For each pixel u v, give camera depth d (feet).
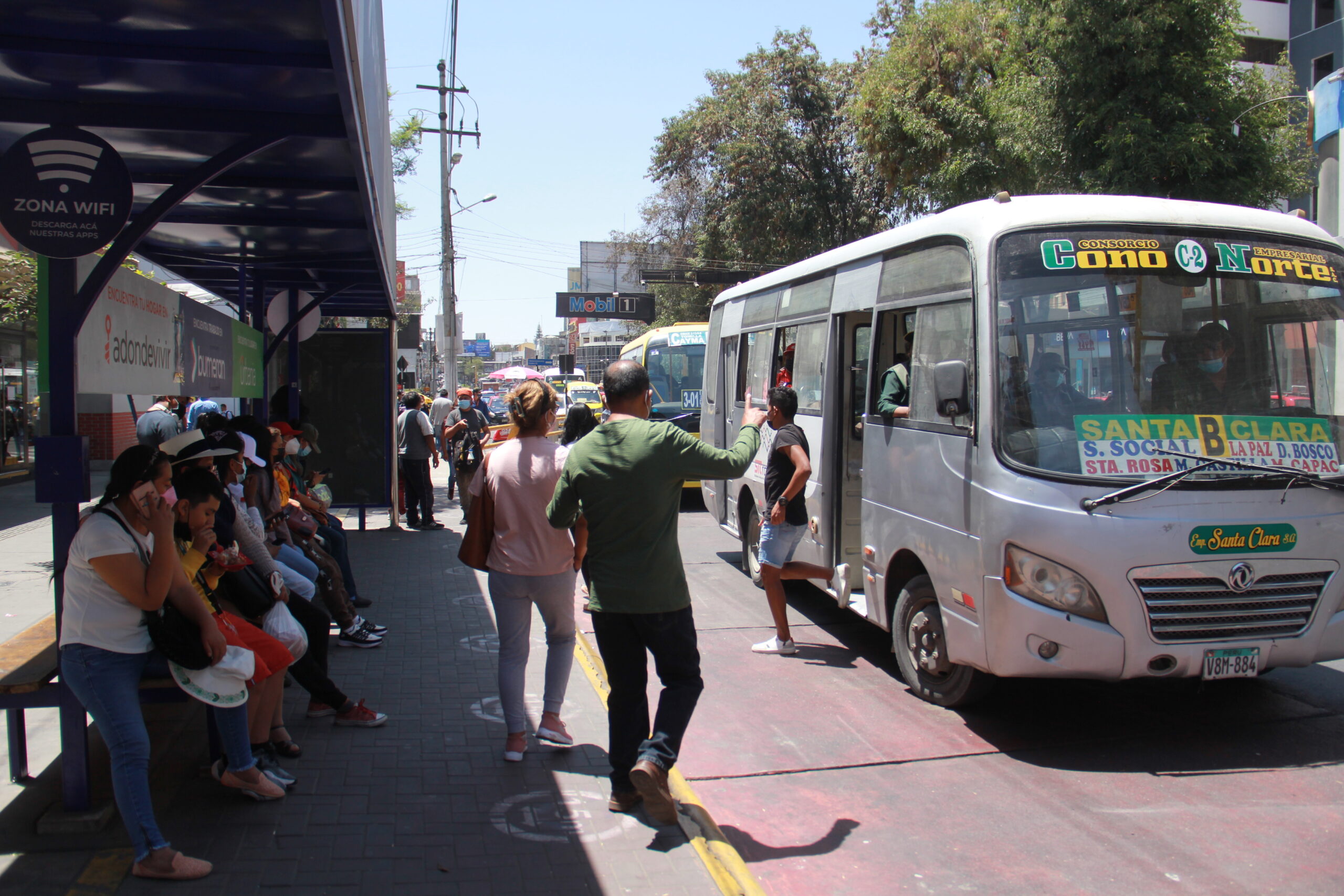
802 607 27.89
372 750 16.21
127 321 14.40
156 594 11.69
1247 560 15.53
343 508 45.57
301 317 33.73
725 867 12.21
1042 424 16.07
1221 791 14.89
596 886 11.76
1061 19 57.82
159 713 17.85
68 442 12.75
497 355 500.74
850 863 12.71
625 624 13.34
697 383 57.31
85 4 11.81
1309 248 18.03
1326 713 18.28
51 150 12.51
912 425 19.15
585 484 13.30
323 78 13.80
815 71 110.01
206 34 12.71
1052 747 16.81
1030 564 15.55
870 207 110.63
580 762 15.80
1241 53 58.08
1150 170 55.11
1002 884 12.14
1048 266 16.90
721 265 123.03
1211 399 16.58
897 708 18.97
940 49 72.18
